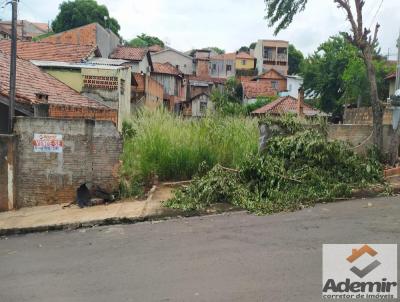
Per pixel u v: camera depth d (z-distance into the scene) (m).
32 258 6.12
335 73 36.12
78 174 9.70
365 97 30.23
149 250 6.08
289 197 8.61
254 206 8.30
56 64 17.75
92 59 21.38
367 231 6.35
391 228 6.46
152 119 11.65
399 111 11.84
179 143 11.13
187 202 8.66
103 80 17.61
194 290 4.52
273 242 6.08
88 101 16.23
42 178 9.66
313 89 38.78
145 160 10.66
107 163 9.77
